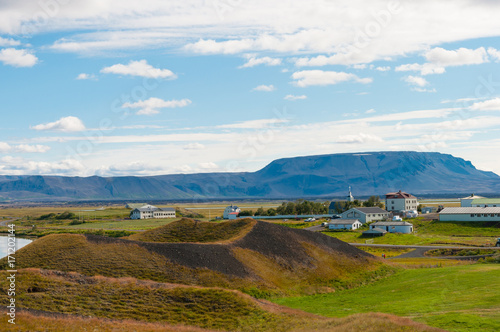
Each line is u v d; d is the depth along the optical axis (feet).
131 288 174.40
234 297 172.55
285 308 175.94
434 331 131.54
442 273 239.91
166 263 221.87
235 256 240.53
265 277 230.27
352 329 137.59
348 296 219.41
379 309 177.88
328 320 153.48
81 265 209.46
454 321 144.46
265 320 157.07
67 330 129.90
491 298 171.22
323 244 290.56
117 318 151.74
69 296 162.09
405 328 135.23
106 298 165.07
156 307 163.12
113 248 229.45
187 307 165.07
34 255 217.36
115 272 207.21
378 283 248.93
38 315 139.95
